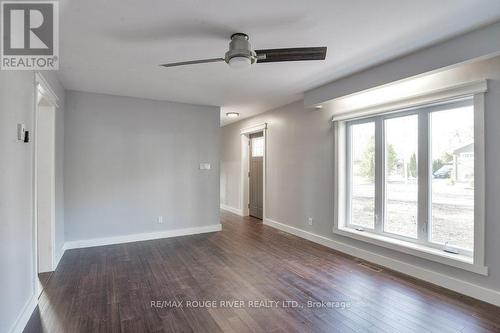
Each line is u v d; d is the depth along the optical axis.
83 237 4.33
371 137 3.83
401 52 2.88
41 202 3.30
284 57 2.38
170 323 2.25
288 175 5.25
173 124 5.02
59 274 3.24
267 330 2.16
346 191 4.19
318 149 4.53
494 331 2.13
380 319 2.31
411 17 2.22
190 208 5.17
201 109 5.27
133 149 4.69
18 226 2.11
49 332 2.12
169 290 2.83
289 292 2.79
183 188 5.11
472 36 2.43
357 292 2.79
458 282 2.77
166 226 4.95
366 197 3.91
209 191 5.35
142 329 2.17
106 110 4.48
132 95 4.57
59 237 3.77
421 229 3.22
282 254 3.98
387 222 3.63
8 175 1.93
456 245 2.92
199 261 3.68
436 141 3.10
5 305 1.86
